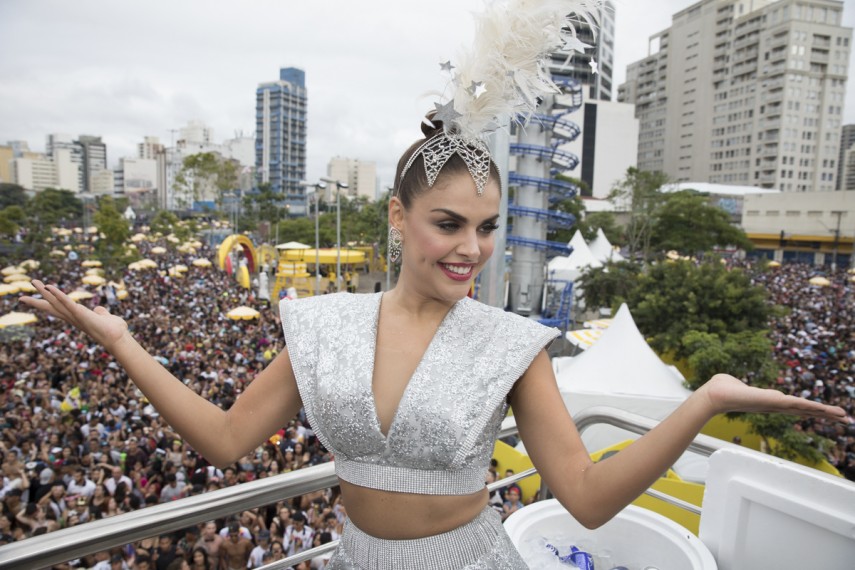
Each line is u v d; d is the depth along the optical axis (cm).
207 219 8550
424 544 104
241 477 761
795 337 1952
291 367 121
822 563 151
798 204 5647
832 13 9369
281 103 15250
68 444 860
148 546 552
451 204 103
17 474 718
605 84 9862
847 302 2852
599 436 901
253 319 2270
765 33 9512
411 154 109
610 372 1082
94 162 17562
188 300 2716
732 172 10281
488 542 109
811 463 900
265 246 4144
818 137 9588
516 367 104
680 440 89
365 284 4206
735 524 168
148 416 1042
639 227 4400
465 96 104
